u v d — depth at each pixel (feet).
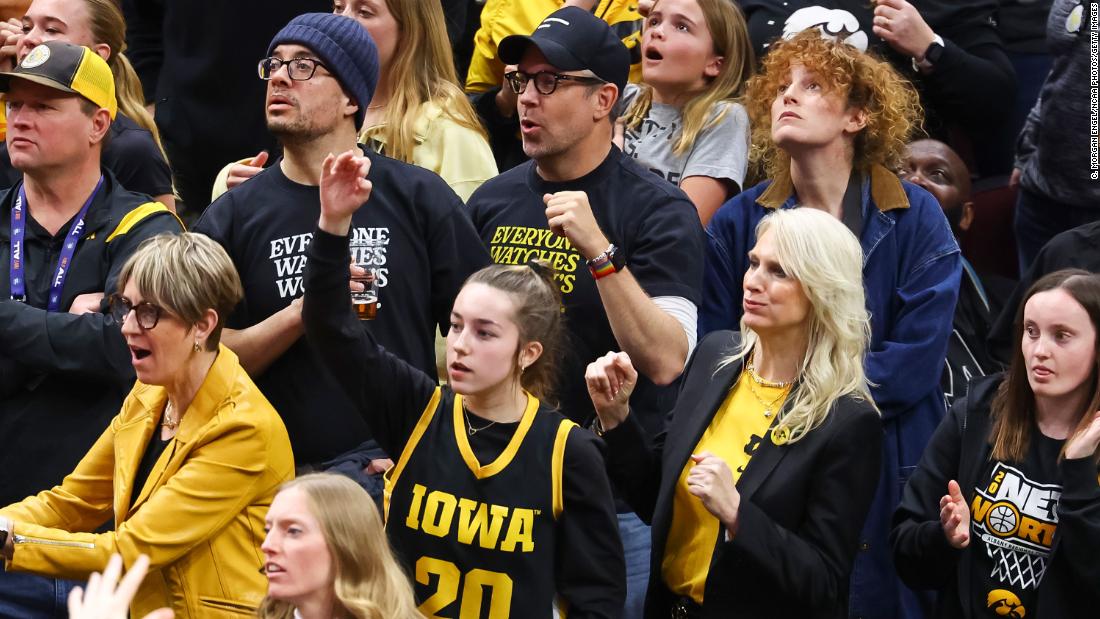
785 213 47.37
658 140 65.51
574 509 44.14
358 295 49.98
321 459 50.08
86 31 63.36
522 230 56.24
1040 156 70.13
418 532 43.96
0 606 52.01
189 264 45.68
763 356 47.70
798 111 58.13
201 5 72.74
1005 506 49.08
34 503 48.42
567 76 55.01
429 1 62.23
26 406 52.06
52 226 54.44
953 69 70.33
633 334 51.55
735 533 43.42
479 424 44.60
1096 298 48.73
